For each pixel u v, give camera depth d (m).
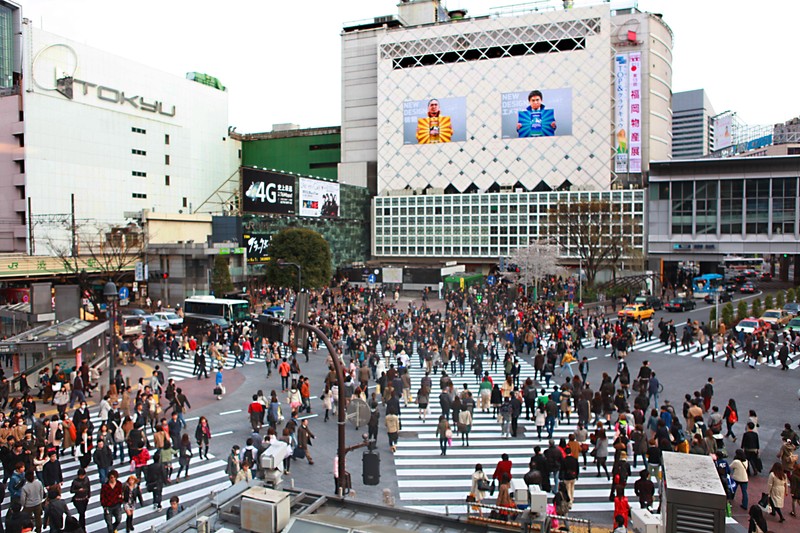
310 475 18.88
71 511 16.67
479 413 26.27
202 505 10.06
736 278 79.19
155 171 85.88
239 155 109.38
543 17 86.75
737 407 25.92
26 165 67.81
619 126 84.69
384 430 23.69
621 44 85.38
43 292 36.34
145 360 36.94
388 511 9.96
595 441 19.08
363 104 99.62
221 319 44.81
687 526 8.60
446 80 91.44
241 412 25.83
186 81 92.56
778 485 15.44
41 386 27.61
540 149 87.62
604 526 15.12
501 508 10.09
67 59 72.38
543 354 31.72
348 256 89.75
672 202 75.62
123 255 57.81
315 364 35.50
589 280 64.19
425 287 65.69
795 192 69.94
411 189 93.88
